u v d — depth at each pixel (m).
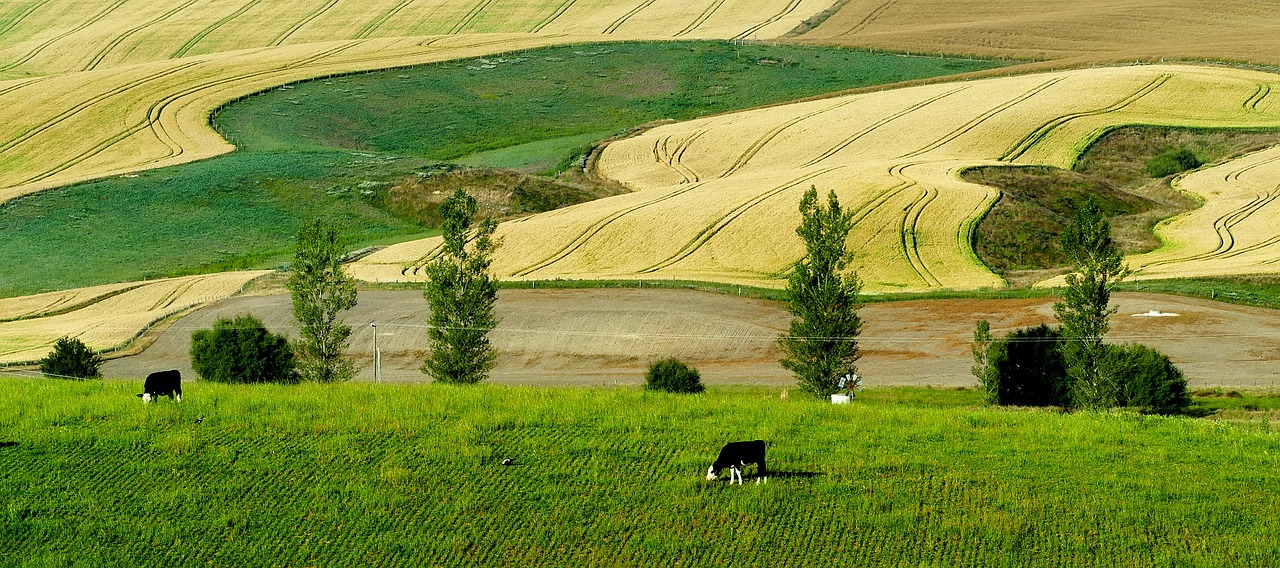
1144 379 88.81
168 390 79.06
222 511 61.78
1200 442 70.94
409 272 166.25
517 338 122.31
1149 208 196.88
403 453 68.19
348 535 59.25
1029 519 59.00
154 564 57.44
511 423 73.00
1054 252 169.62
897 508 60.31
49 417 74.25
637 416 74.62
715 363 113.69
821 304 92.25
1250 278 137.50
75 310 155.88
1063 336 93.62
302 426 72.56
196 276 171.12
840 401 81.31
